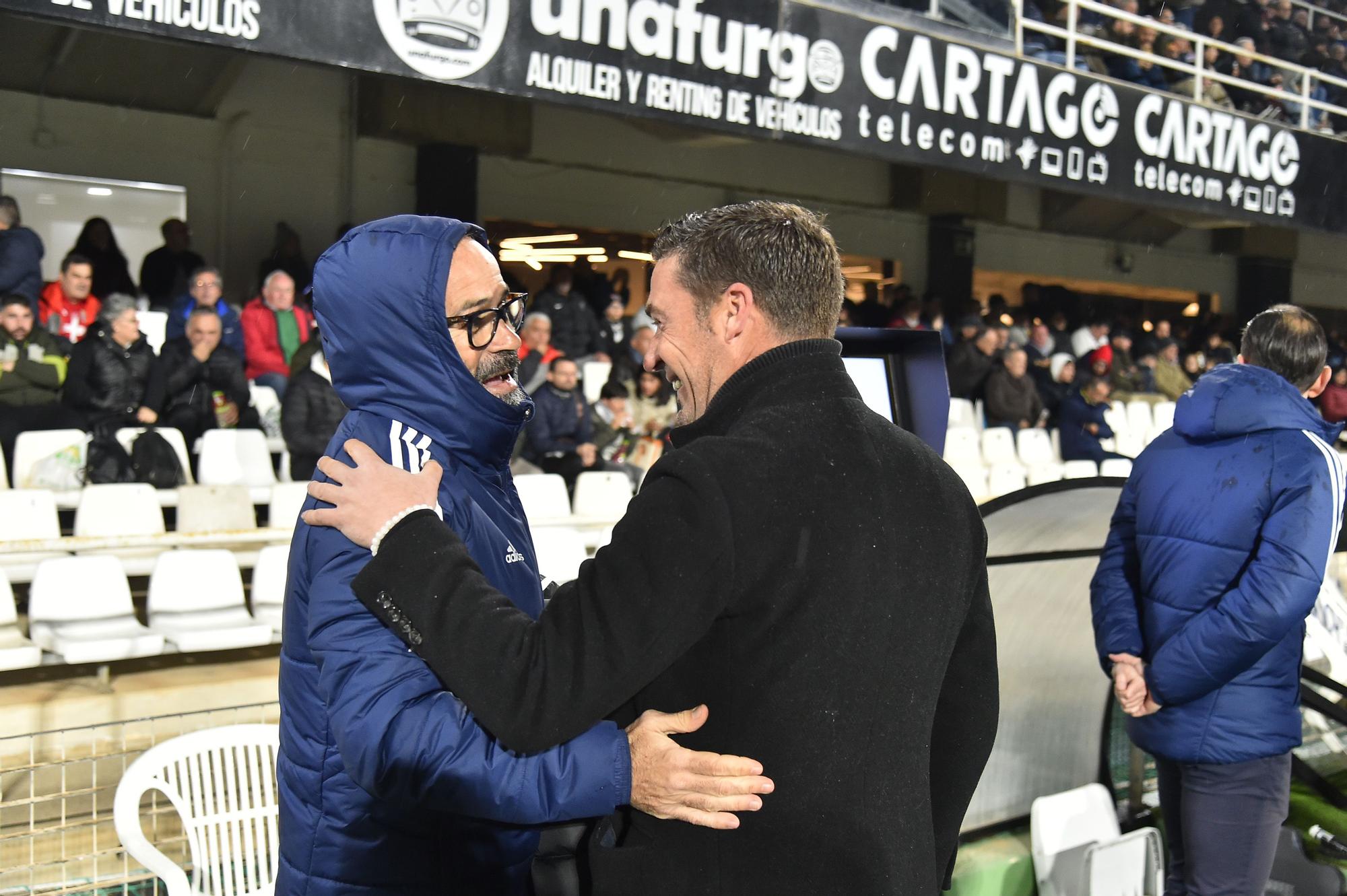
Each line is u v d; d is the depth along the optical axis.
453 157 9.20
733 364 1.33
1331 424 2.41
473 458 1.44
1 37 7.05
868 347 2.15
